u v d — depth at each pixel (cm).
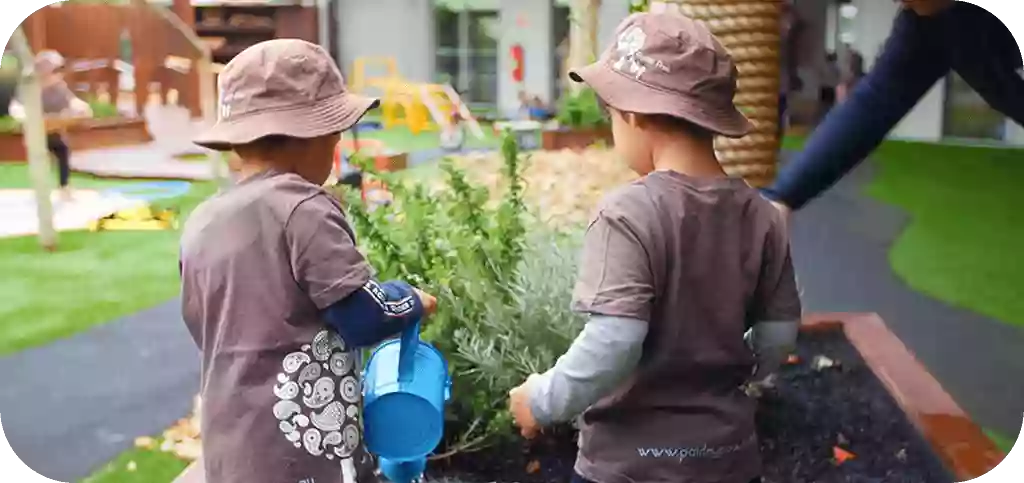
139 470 229
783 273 161
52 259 392
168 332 319
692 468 153
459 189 238
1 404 259
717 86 154
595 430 158
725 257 153
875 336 308
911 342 305
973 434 235
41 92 527
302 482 149
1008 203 476
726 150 285
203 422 153
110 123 600
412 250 224
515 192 244
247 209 151
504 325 221
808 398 265
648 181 152
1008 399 262
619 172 454
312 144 159
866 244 418
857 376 281
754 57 277
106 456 235
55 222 444
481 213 237
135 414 260
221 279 150
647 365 153
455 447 217
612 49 161
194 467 218
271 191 151
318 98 157
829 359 296
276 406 148
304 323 150
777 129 290
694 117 151
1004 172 542
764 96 282
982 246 408
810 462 229
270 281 149
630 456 154
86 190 501
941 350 298
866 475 222
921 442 238
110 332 318
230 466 149
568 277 230
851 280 368
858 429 246
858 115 253
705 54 154
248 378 149
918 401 254
